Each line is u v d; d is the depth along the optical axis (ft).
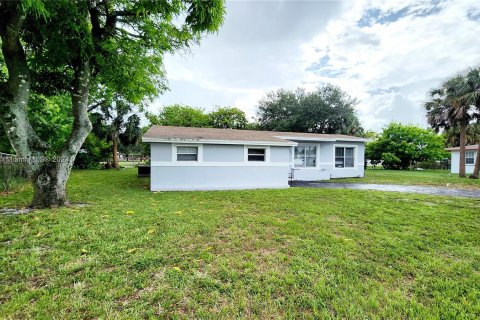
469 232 13.24
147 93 29.50
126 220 14.34
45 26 14.25
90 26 19.12
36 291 7.08
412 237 12.30
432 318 6.25
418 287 7.77
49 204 17.76
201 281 7.82
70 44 15.67
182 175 29.68
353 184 37.17
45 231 12.17
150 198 22.52
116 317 6.09
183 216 15.51
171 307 6.56
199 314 6.29
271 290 7.41
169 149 29.17
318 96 96.32
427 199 23.02
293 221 14.89
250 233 12.51
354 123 94.48
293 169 44.45
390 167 83.05
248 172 32.53
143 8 15.33
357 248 10.77
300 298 7.06
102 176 46.50
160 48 22.47
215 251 10.23
